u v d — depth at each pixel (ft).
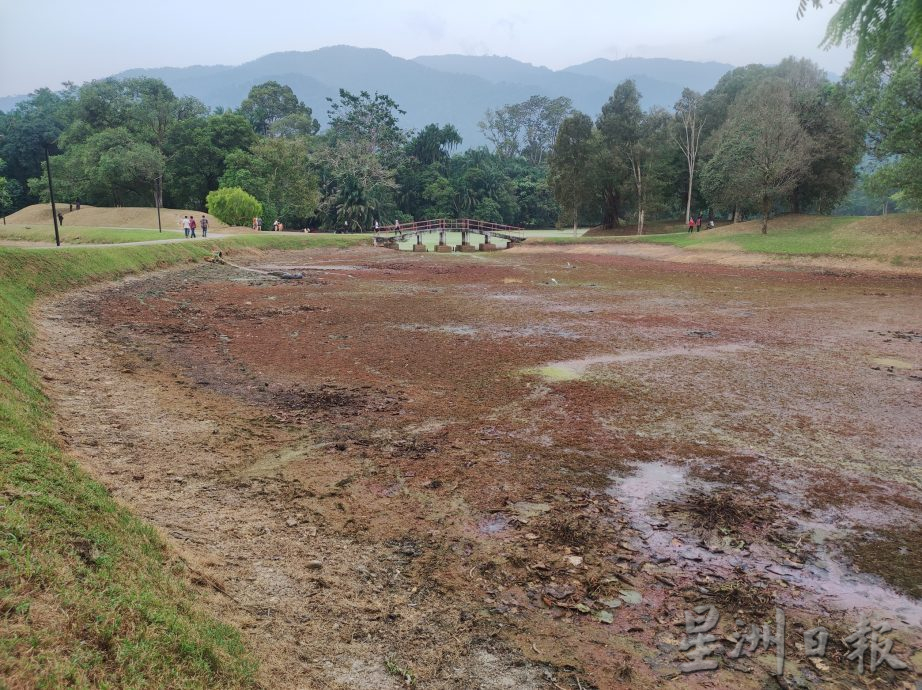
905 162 121.29
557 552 20.16
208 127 245.04
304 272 111.86
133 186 231.30
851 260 121.19
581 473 26.55
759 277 108.88
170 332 53.21
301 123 328.49
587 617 16.76
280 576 17.88
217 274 99.91
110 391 35.12
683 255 150.92
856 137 156.56
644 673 14.61
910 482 26.05
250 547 19.47
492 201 317.01
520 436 30.91
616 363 46.32
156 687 10.52
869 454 28.99
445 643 15.49
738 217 187.32
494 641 15.66
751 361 47.14
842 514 23.24
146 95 253.44
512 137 504.43
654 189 206.08
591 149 207.31
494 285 97.50
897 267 113.29
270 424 31.81
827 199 181.98
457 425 32.42
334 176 282.97
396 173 310.65
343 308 71.26
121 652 10.82
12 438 18.84
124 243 115.55
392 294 84.94
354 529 21.31
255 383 39.40
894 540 21.36
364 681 13.83
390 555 19.74
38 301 57.21
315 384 39.63
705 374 43.24
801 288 92.89
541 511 22.99
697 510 23.24
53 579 11.78
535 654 15.20
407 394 37.83
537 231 281.33
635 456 28.53
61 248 76.64
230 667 12.32
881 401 37.09
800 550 20.61
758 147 147.54
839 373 43.62
